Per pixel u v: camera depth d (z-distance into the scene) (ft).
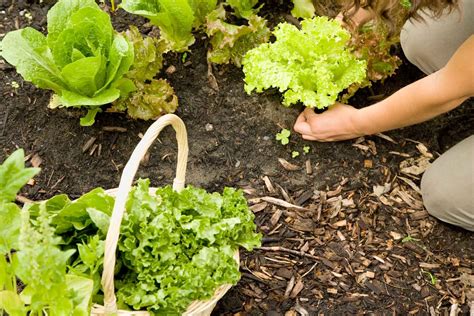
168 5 6.17
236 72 6.70
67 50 5.97
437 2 5.18
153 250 5.17
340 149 6.60
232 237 5.43
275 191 6.40
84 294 4.84
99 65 5.87
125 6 6.20
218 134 6.52
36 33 6.07
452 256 6.35
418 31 6.54
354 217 6.38
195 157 6.44
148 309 5.10
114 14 6.76
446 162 6.24
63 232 5.29
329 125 6.38
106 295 4.91
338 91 6.30
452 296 6.18
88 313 4.89
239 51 6.60
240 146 6.51
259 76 6.33
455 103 5.92
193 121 6.53
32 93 6.44
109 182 6.30
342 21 6.49
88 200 5.19
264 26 6.57
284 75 6.26
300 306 6.00
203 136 6.50
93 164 6.33
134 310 5.20
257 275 6.08
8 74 6.47
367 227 6.36
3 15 6.66
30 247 4.55
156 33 6.72
